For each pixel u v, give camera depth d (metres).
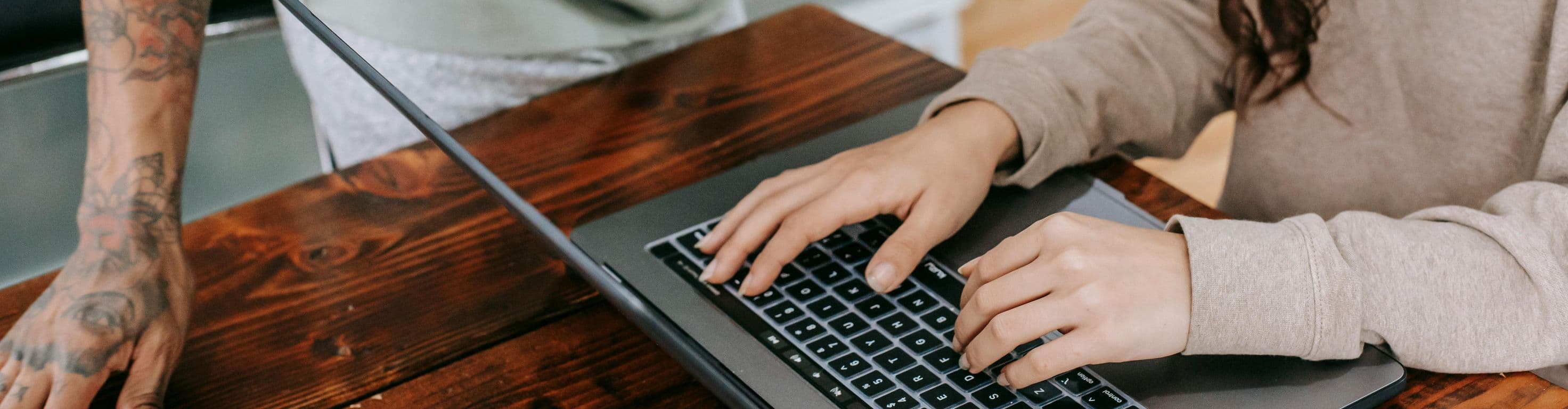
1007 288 0.52
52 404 0.58
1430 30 0.73
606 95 0.89
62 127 1.10
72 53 1.09
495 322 0.64
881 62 0.91
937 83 0.86
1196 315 0.50
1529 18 0.68
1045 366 0.49
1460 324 0.51
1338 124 0.81
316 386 0.60
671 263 0.61
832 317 0.56
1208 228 0.53
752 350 0.54
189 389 0.61
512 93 0.89
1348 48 0.78
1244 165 0.88
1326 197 0.84
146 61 0.69
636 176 0.76
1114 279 0.51
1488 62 0.71
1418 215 0.58
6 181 1.10
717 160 0.77
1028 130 0.67
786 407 0.50
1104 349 0.50
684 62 0.94
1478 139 0.73
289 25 1.06
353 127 1.04
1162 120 0.78
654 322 0.56
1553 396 0.51
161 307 0.64
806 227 0.60
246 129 1.24
